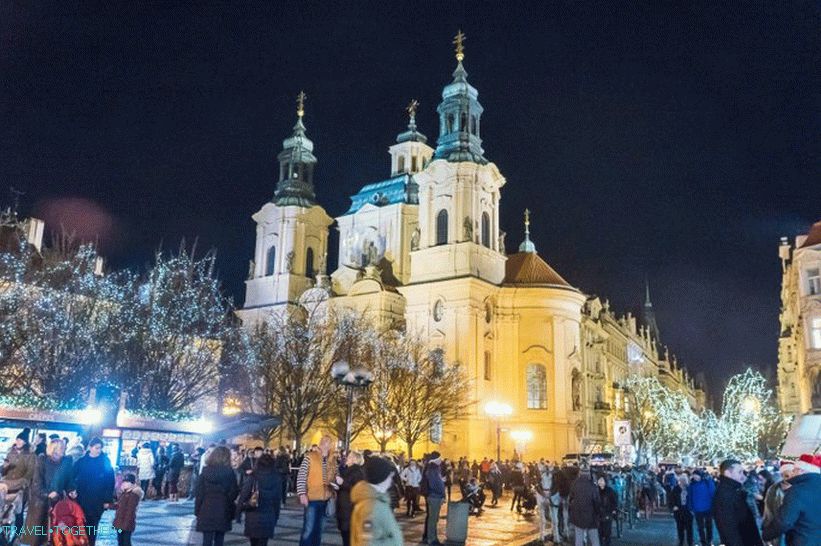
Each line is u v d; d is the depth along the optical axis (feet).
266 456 48.49
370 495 25.80
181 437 116.47
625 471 122.72
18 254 164.35
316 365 173.68
